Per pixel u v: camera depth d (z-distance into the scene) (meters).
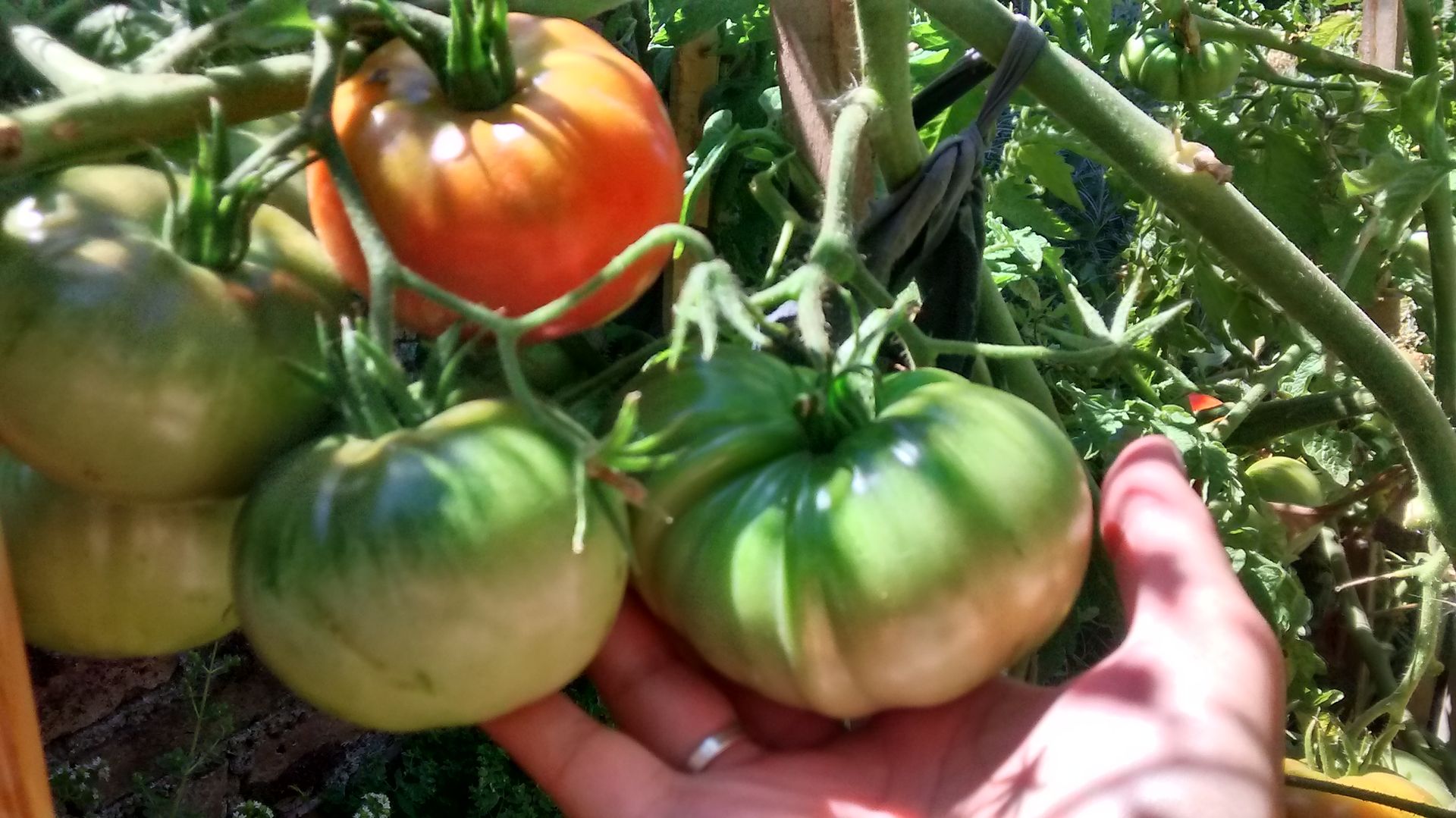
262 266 0.27
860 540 0.27
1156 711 0.32
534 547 0.26
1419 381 0.42
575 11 0.33
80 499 0.29
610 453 0.25
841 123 0.34
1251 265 0.40
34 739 0.26
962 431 0.28
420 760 0.80
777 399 0.31
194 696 0.66
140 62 0.30
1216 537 0.36
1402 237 0.54
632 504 0.30
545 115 0.27
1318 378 0.70
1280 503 0.65
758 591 0.28
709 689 0.37
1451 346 0.55
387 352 0.26
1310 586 0.76
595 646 0.28
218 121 0.25
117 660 0.65
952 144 0.36
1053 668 0.43
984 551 0.27
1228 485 0.49
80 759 0.65
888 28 0.34
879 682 0.28
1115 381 0.63
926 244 0.37
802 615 0.28
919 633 0.27
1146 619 0.34
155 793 0.68
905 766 0.36
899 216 0.36
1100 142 0.39
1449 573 0.66
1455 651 0.70
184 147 0.29
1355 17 0.71
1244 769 0.31
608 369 0.32
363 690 0.26
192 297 0.26
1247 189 0.63
